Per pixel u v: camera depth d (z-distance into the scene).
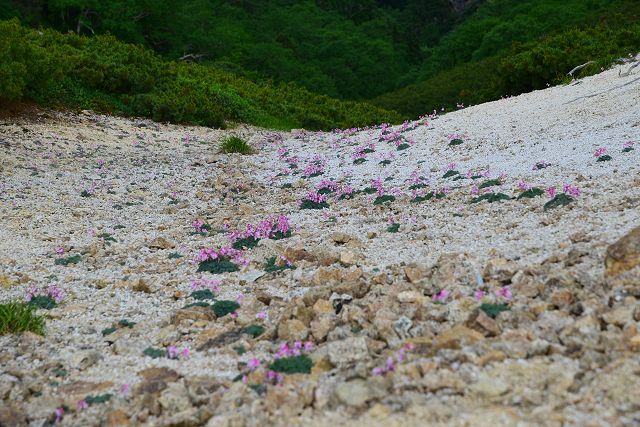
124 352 6.27
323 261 8.35
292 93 34.66
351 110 34.34
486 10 82.00
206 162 18.22
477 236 8.47
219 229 11.13
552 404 4.10
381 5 114.69
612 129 13.24
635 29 27.14
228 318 6.91
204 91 27.56
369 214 11.08
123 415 4.86
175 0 51.28
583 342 4.84
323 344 5.77
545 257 6.91
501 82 28.58
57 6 42.41
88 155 17.80
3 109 20.14
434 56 72.88
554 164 11.73
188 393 5.09
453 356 4.89
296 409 4.54
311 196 12.40
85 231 11.34
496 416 4.02
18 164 15.83
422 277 7.06
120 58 26.61
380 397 4.48
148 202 13.66
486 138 15.87
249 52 61.06
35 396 5.48
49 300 7.87
